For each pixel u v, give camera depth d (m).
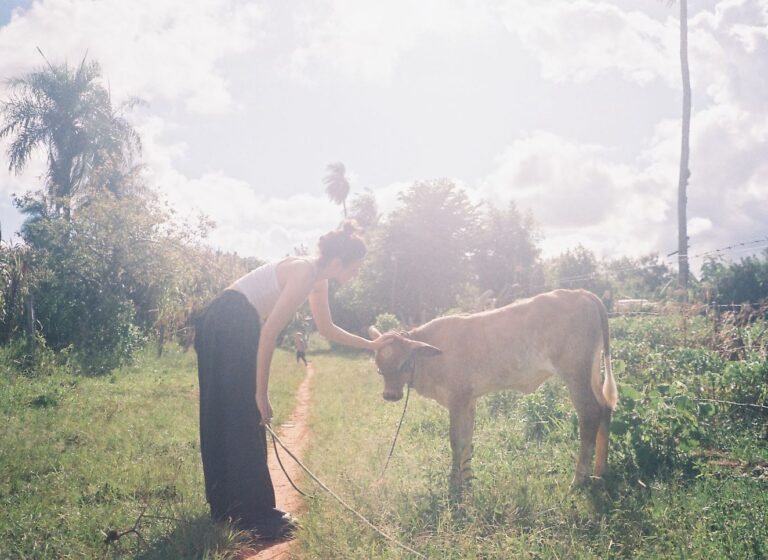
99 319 19.52
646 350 10.42
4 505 5.31
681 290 16.94
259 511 4.86
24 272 18.36
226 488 4.80
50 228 20.27
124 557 4.20
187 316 27.00
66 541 4.46
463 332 6.52
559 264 59.47
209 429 4.83
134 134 32.00
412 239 49.62
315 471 6.82
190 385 14.28
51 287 19.28
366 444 7.93
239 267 31.36
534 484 5.62
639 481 5.44
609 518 4.79
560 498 5.20
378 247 51.09
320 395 14.38
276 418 10.78
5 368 14.05
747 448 6.50
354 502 5.30
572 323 6.26
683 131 25.12
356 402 12.53
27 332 17.30
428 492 5.48
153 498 5.60
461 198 51.22
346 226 5.14
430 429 8.86
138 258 20.86
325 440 8.70
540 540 4.30
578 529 4.55
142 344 21.69
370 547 4.29
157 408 10.61
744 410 7.82
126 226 20.78
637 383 8.47
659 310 15.12
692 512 4.75
